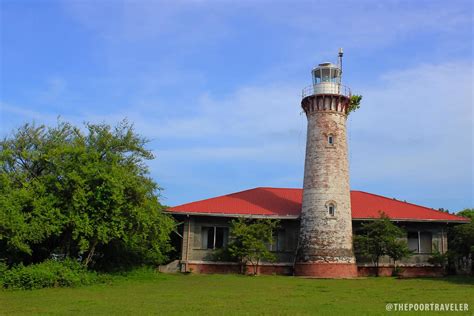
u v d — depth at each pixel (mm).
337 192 35656
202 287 25688
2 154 28047
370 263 37125
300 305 17859
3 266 25422
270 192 43562
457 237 34750
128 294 22031
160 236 30188
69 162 27578
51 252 29750
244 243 34844
